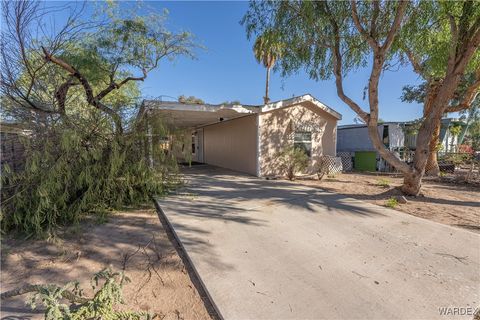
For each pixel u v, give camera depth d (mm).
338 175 11062
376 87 6086
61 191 4277
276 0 6602
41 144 4277
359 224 4324
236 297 2316
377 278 2639
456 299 2285
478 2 5496
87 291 2471
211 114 10461
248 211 5066
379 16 6242
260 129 10141
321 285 2512
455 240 3631
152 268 2914
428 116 6273
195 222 4336
